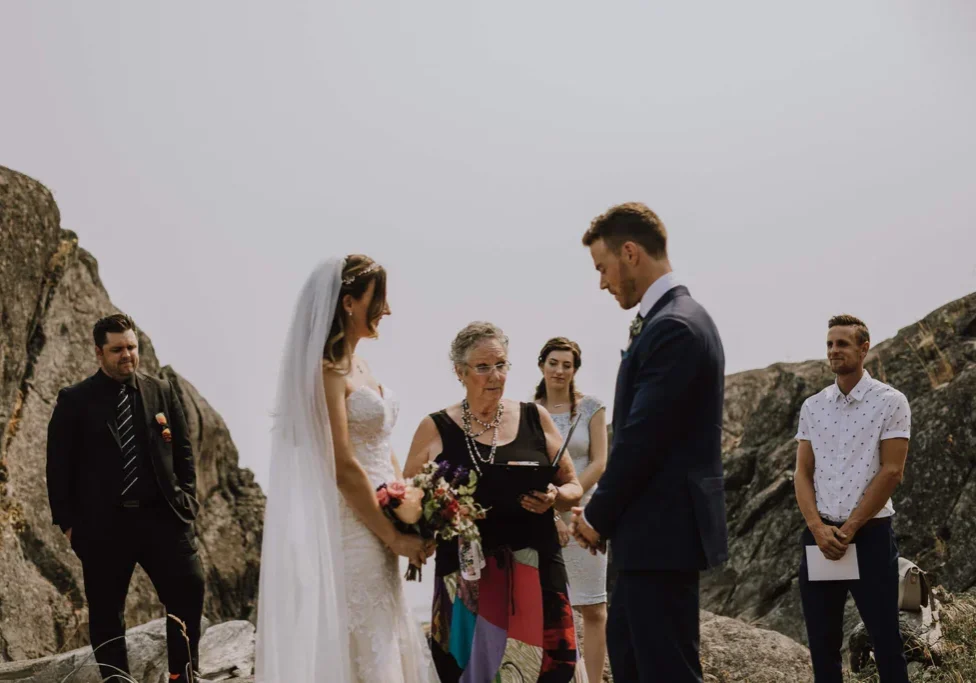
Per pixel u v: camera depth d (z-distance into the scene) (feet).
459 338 15.39
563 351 19.56
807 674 20.76
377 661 13.55
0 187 32.65
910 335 32.42
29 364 32.55
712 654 21.16
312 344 13.62
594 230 12.87
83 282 35.76
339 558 13.42
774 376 39.68
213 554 36.55
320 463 13.55
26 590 28.81
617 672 12.56
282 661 13.33
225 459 39.60
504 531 14.67
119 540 17.87
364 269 14.02
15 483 30.19
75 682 20.38
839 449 16.80
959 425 28.19
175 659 17.89
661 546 11.84
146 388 18.56
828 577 16.39
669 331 11.92
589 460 19.36
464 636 14.53
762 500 32.30
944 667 18.69
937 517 27.76
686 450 11.99
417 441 15.52
